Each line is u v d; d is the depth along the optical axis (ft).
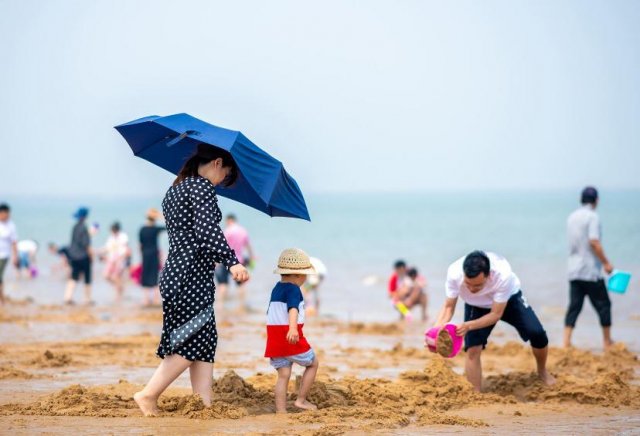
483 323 38.14
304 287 87.10
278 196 32.48
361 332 69.77
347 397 36.32
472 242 233.76
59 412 31.58
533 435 30.48
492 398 37.70
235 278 30.14
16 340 58.54
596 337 67.36
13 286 118.73
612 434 30.91
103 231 319.47
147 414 31.27
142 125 32.37
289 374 33.42
